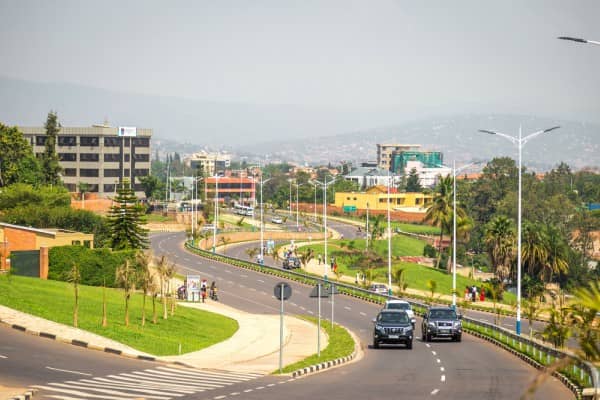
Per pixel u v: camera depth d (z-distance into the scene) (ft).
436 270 565.53
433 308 244.42
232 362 184.85
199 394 128.26
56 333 186.29
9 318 195.93
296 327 274.77
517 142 256.32
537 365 175.63
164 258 278.67
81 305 245.65
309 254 508.94
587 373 139.85
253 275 446.60
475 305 388.57
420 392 134.92
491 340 239.30
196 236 622.13
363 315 318.65
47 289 263.70
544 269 523.70
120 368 155.33
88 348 177.88
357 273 477.77
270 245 581.53
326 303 356.59
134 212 420.36
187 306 312.91
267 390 135.23
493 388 141.08
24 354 158.61
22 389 121.08
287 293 164.76
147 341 204.23
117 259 323.37
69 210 489.26
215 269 462.60
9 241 350.64
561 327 192.13
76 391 124.36
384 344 229.25
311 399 125.18
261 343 230.68
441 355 201.87
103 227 488.44
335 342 226.99
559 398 129.80
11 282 260.83
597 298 57.11
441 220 580.71
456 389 139.33
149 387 133.69
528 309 309.22
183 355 195.00
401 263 569.64
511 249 529.45
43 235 345.31
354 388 139.44
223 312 312.29
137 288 319.27
